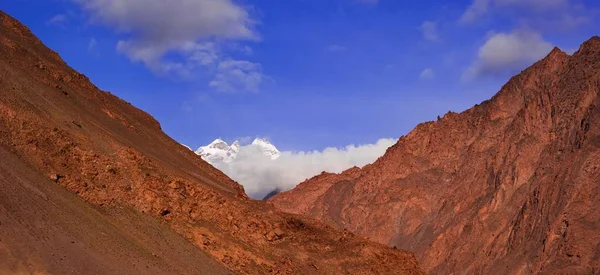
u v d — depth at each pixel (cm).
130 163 9738
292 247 10681
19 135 8488
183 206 9669
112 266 7331
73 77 11606
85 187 8425
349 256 11050
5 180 7488
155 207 9188
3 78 9625
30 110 9269
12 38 11131
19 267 6531
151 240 8456
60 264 6838
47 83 10531
